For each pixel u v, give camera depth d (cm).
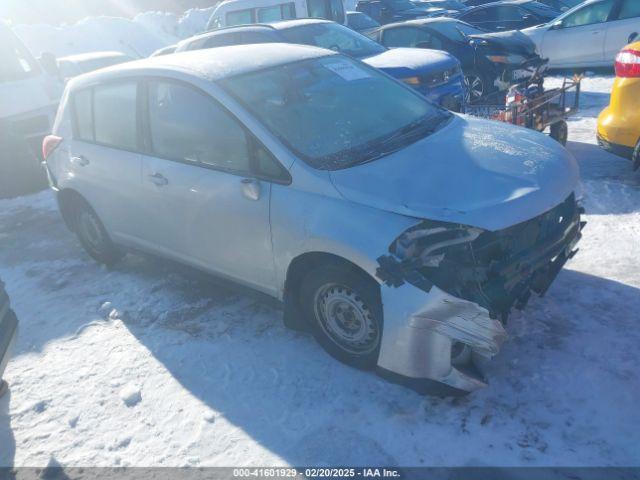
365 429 310
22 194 853
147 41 2392
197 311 447
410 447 296
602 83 1077
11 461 323
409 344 304
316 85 414
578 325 367
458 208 299
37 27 2197
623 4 1098
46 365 405
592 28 1133
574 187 348
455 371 305
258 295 393
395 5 1952
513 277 309
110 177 465
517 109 619
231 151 375
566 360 338
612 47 1116
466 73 963
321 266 337
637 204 525
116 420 343
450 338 297
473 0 2134
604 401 307
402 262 298
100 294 499
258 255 371
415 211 301
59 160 521
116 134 463
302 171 340
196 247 417
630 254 443
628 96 539
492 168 334
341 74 436
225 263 401
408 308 297
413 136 382
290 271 357
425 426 306
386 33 1101
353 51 849
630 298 388
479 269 300
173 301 467
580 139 757
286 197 344
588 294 398
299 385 350
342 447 301
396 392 333
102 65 1206
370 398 331
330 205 326
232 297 460
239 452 308
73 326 452
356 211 317
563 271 432
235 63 414
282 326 412
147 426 335
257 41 861
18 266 591
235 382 360
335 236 316
